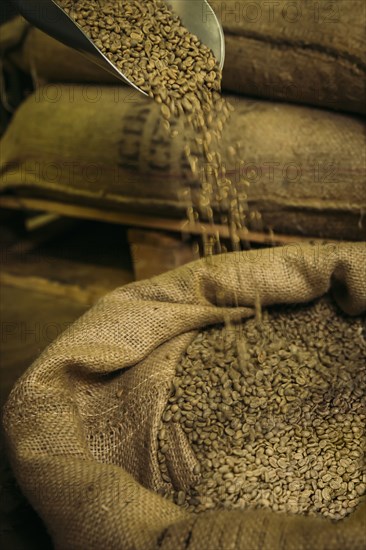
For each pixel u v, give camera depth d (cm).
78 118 145
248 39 125
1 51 158
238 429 97
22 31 153
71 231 178
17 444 93
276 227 131
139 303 104
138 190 137
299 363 105
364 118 126
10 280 159
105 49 108
